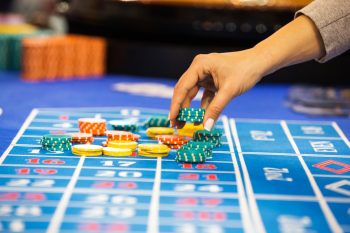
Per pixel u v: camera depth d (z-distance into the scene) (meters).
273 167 1.07
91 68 2.06
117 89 1.82
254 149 1.18
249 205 0.89
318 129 1.37
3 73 2.08
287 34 1.09
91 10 2.18
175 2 2.08
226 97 1.07
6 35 2.14
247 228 0.81
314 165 1.09
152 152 1.10
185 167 1.05
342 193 0.95
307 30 1.08
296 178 1.01
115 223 0.81
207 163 1.08
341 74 2.06
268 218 0.84
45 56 1.95
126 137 1.19
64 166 1.04
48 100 1.62
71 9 2.25
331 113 1.53
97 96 1.70
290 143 1.24
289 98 1.76
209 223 0.82
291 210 0.87
